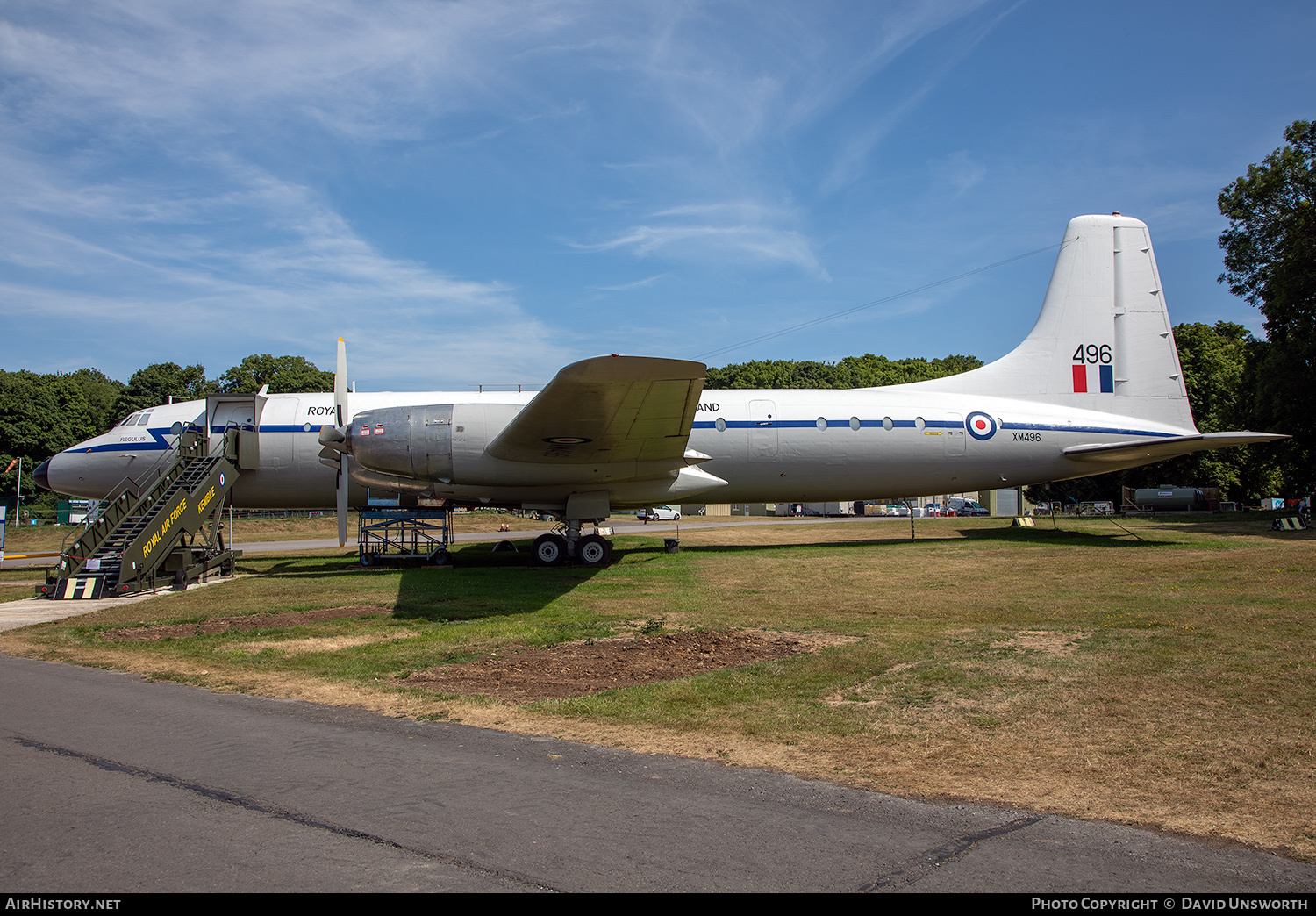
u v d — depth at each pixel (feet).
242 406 59.57
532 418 42.37
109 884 11.05
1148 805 13.61
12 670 26.20
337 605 38.70
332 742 17.80
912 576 46.19
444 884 10.97
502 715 19.95
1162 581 40.98
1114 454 59.82
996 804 13.80
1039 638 27.91
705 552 62.28
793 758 16.46
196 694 22.57
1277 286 83.71
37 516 153.38
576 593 41.22
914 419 60.08
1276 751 16.12
